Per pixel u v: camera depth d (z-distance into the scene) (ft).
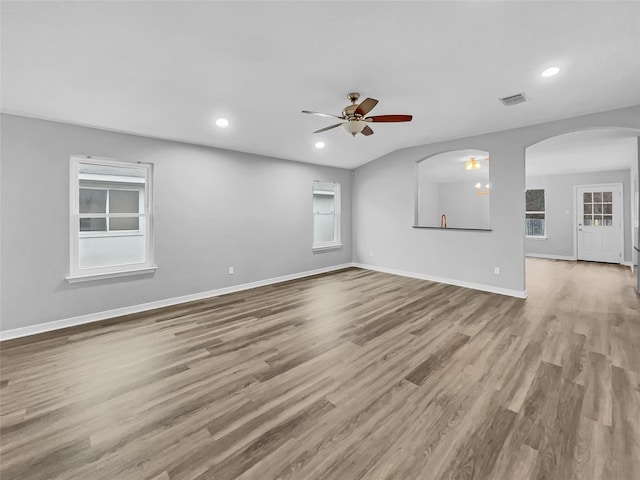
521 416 6.13
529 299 14.26
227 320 11.74
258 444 5.47
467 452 5.24
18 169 10.24
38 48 7.34
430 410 6.37
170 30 7.06
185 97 10.36
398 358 8.63
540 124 13.84
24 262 10.39
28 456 5.20
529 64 8.89
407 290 15.99
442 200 33.04
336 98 11.02
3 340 9.98
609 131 13.93
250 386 7.32
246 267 16.51
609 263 23.54
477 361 8.41
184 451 5.32
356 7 6.52
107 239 25.80
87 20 6.59
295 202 18.83
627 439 5.45
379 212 20.70
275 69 8.95
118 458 5.16
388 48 8.05
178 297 13.98
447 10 6.68
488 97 11.09
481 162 22.86
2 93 9.00
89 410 6.43
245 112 11.88
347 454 5.24
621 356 8.58
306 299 14.47
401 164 19.17
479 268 16.07
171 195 13.69
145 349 9.29
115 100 10.04
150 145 13.04
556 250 26.02
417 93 10.78
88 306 11.64
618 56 8.42
